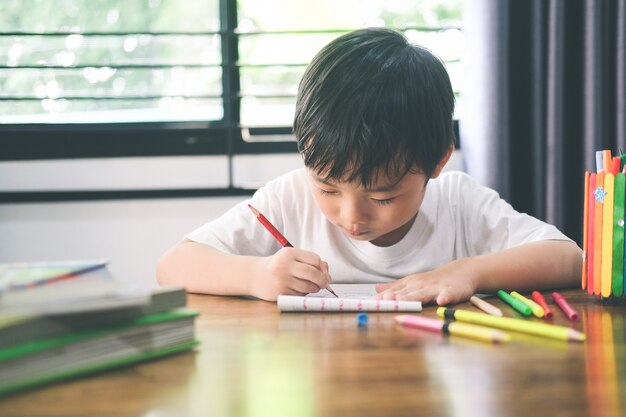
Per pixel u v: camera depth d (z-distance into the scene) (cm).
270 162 191
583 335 68
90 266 64
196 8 193
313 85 98
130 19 193
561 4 169
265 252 127
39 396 51
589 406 48
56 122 190
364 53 99
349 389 53
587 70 171
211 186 188
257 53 194
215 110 195
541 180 172
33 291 56
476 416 47
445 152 104
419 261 124
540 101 172
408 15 196
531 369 58
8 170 183
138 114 193
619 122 171
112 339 59
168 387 54
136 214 182
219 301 97
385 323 78
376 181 94
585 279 93
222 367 59
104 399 51
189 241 119
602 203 88
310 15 196
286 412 48
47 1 190
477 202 130
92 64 187
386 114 93
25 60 188
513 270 101
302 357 62
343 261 125
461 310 81
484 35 168
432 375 56
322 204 101
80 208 181
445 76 105
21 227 180
